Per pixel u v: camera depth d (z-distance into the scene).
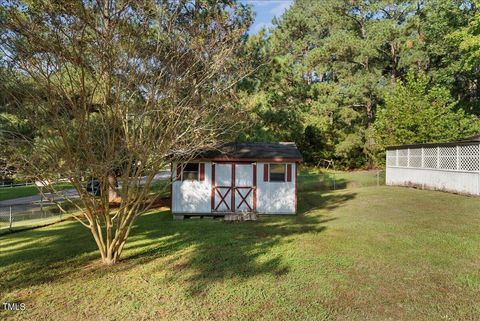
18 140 5.55
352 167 29.75
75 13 5.39
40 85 5.55
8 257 7.69
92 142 5.99
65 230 11.20
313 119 28.78
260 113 16.56
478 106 27.42
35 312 4.79
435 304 4.79
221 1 11.05
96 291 5.47
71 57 5.57
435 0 25.75
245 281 5.73
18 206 19.78
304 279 5.75
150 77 6.28
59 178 5.93
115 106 5.97
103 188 6.50
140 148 6.05
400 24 29.05
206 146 6.78
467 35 20.44
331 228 9.62
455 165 15.53
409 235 8.42
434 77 27.02
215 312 4.68
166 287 5.56
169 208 15.18
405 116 21.47
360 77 28.67
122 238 6.98
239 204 12.93
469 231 8.66
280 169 13.02
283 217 12.20
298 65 28.45
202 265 6.61
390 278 5.73
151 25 7.02
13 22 5.25
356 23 31.45
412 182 19.05
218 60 6.98
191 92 6.67
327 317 4.48
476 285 5.37
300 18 20.91
